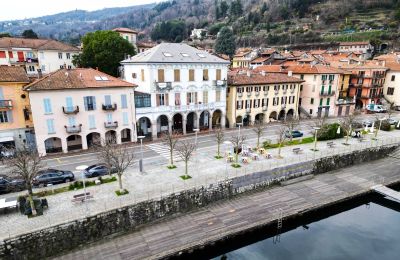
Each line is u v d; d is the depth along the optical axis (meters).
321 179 39.19
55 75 43.12
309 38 146.62
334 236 29.48
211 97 56.66
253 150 44.44
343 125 52.88
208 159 40.12
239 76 62.62
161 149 45.44
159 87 49.69
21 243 22.62
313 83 71.12
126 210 26.84
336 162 42.81
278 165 37.72
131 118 47.91
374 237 29.31
